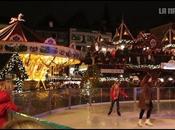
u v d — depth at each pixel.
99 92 24.33
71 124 14.09
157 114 18.27
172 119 16.23
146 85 13.91
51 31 45.78
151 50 35.75
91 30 46.62
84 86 29.44
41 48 23.48
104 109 20.69
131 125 14.00
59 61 26.84
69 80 32.50
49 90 17.67
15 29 24.56
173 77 33.94
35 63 24.47
